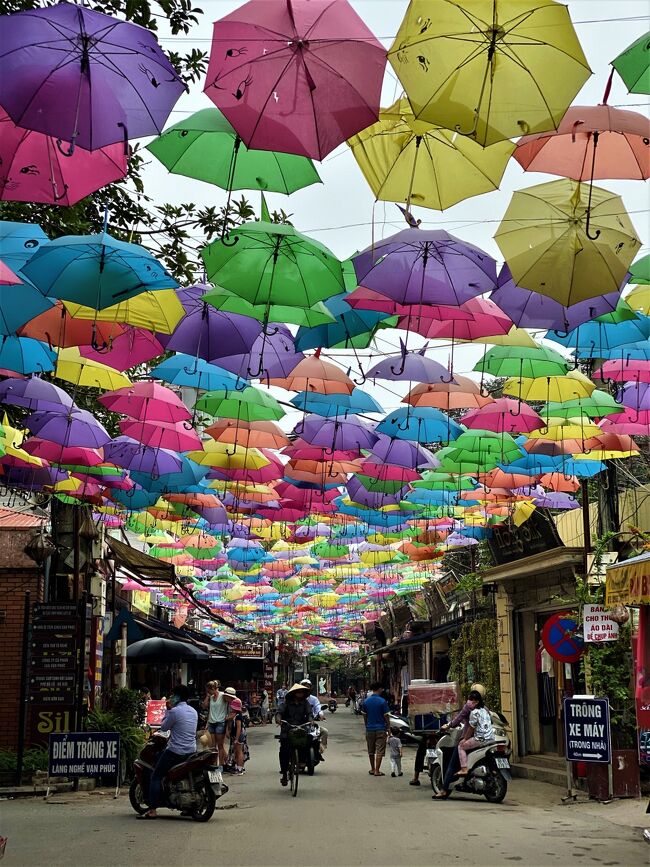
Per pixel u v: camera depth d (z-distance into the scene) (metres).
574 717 12.51
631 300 7.50
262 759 23.27
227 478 12.84
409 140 5.60
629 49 5.12
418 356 9.46
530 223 6.14
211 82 4.93
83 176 5.82
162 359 11.66
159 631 23.59
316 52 4.80
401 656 43.75
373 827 10.52
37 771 14.22
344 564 26.70
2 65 4.95
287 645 64.44
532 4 4.54
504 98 4.80
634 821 10.89
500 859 8.41
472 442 11.97
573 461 13.15
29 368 8.82
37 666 14.66
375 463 12.72
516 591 18.84
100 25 4.88
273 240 6.52
